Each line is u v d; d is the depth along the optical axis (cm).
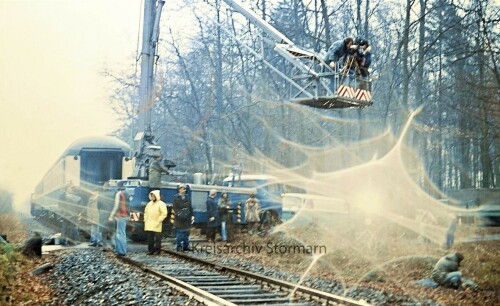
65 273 1628
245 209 2791
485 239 2650
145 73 2552
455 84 3841
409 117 3516
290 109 4316
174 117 5091
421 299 1336
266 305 1176
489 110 3362
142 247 2425
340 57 2014
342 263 1933
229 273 1645
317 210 2852
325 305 1190
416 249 2120
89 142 2914
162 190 2547
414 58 4491
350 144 3941
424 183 4834
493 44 3516
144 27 2559
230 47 4888
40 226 3578
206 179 3048
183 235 2269
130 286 1318
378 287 1510
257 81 4784
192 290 1269
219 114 4891
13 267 1603
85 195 2778
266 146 4594
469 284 1556
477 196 3881
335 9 3975
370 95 2059
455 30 3738
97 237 2448
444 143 5484
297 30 3966
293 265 1955
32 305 1226
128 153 2947
